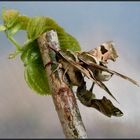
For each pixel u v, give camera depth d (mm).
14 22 404
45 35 399
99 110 393
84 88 390
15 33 404
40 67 414
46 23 403
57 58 390
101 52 392
